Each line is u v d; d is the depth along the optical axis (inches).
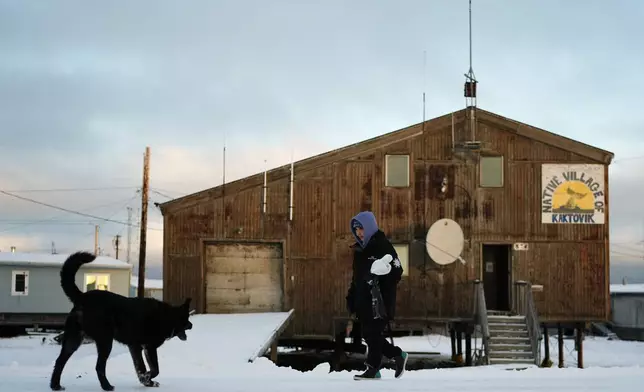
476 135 971.9
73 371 401.4
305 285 954.7
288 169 964.0
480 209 964.6
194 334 667.4
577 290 957.8
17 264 1610.5
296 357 1061.8
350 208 961.5
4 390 249.1
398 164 970.1
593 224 966.4
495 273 991.0
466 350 952.9
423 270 952.9
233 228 959.0
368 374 284.8
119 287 1790.1
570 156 971.9
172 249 957.8
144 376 261.1
